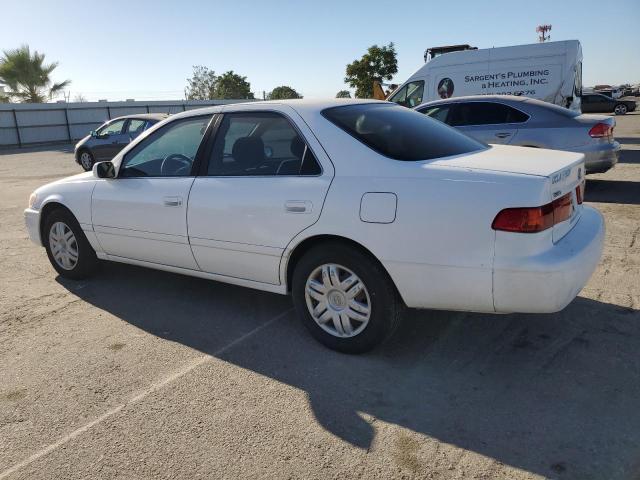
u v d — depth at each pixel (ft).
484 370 10.61
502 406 9.39
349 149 11.02
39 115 102.68
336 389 10.14
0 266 18.62
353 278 10.94
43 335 12.93
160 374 10.92
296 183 11.32
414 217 9.91
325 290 11.40
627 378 10.10
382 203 10.20
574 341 11.59
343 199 10.62
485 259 9.44
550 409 9.24
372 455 8.27
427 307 10.39
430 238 9.80
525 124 27.61
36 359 11.73
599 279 15.10
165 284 16.24
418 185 9.97
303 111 11.88
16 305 14.92
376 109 12.80
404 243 10.04
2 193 36.81
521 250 9.22
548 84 38.93
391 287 10.64
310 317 11.75
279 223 11.48
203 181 12.88
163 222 13.58
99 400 10.04
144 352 11.91
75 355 11.86
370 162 10.71
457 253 9.64
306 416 9.32
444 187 9.75
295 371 10.87
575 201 11.04
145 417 9.45
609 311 12.99
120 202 14.44
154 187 13.76
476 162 10.36
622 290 14.24
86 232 15.62
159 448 8.61
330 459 8.21
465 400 9.62
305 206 11.06
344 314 11.23
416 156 10.80
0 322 13.76
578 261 9.57
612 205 24.61
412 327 12.60
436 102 30.19
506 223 9.23
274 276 12.03
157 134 14.32
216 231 12.55
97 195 15.08
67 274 16.79
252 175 12.19
